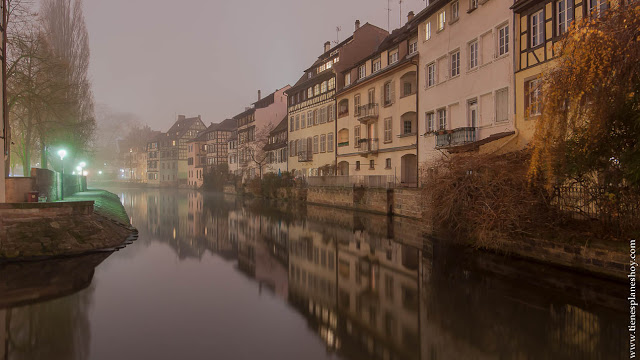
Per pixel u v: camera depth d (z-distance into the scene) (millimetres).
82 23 30625
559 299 7535
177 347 5750
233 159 64750
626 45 7133
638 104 7457
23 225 11828
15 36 18562
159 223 22688
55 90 20359
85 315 7113
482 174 11031
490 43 17484
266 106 57188
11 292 8484
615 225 8562
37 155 29844
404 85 25250
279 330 6477
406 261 11516
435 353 5445
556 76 8648
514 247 10695
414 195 20359
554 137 8859
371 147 28000
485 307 7293
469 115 18969
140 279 9828
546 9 14305
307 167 39062
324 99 35938
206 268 11234
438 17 21359
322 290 8859
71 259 11828
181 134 86750
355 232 17500
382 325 6602
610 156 8234
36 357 5359
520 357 5355
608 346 5602
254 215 26500
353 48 34312
